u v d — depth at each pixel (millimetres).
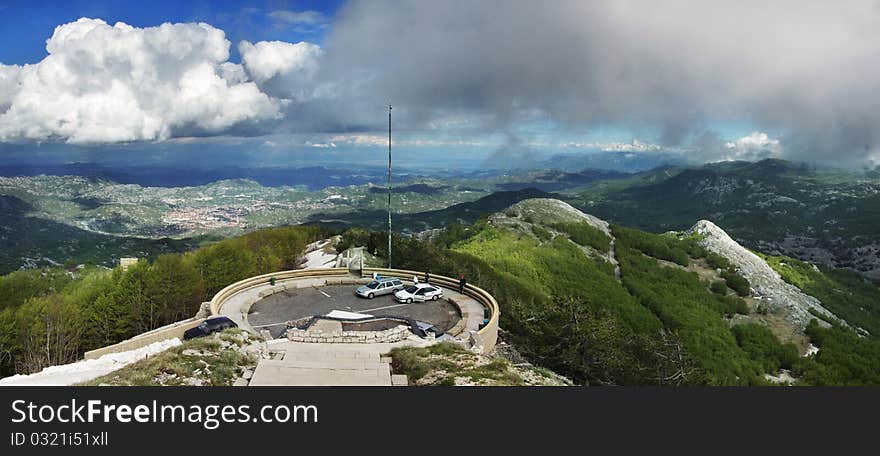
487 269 98062
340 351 29000
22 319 52781
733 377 90812
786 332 121875
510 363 30219
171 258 63594
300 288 50250
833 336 117000
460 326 37938
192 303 64062
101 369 25391
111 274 67000
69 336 55219
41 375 24156
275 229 110062
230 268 69875
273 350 28969
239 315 40000
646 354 59344
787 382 98188
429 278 53188
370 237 97000
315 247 104938
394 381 24766
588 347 48781
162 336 33781
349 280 52688
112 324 58344
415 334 34594
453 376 25312
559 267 122250
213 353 26266
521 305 63312
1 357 52094
